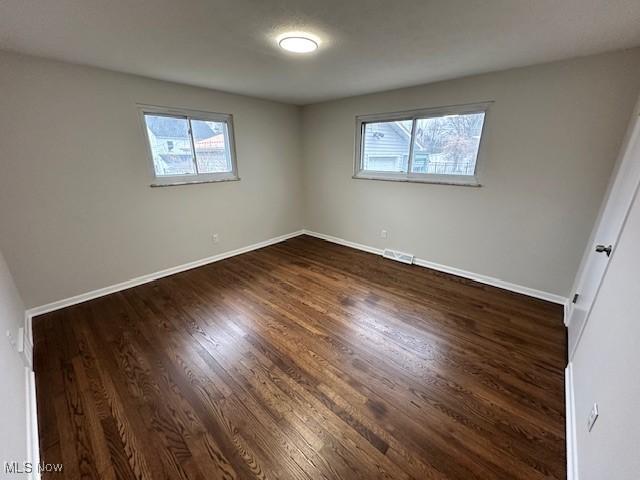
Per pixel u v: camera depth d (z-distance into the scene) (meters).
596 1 1.38
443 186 3.19
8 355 1.40
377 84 3.06
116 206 2.80
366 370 1.84
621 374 0.96
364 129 3.85
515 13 1.52
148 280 3.17
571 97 2.27
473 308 2.58
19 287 2.36
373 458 1.30
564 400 1.59
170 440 1.38
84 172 2.55
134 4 1.42
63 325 2.33
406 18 1.58
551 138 2.42
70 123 2.41
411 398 1.62
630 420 0.81
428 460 1.29
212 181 3.55
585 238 2.41
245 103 3.71
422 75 2.71
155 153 3.04
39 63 2.20
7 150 2.17
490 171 2.81
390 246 3.91
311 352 2.02
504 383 1.72
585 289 2.01
